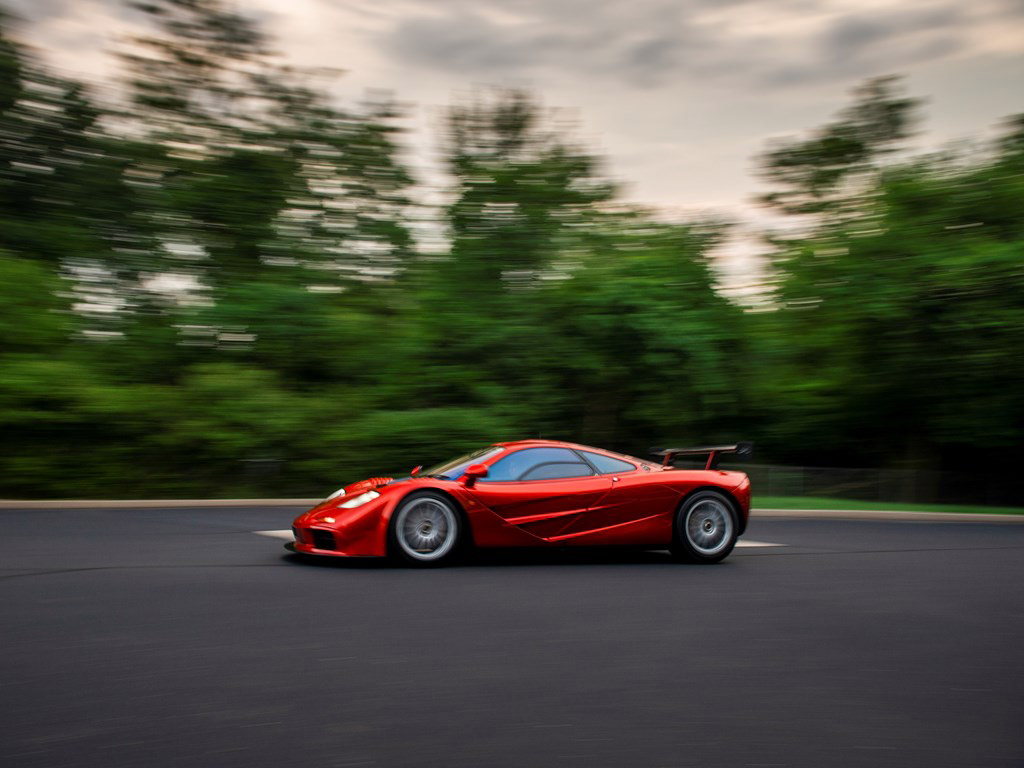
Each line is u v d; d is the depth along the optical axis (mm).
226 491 18125
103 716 3619
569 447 8508
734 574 7941
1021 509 19609
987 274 20500
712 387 22531
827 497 20750
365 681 4227
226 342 19719
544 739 3512
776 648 5133
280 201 21641
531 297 22125
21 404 16594
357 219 22391
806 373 25359
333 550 7598
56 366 16969
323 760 3215
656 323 21141
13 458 16672
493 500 7867
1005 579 8117
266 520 12094
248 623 5359
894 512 16344
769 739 3588
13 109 20094
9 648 4648
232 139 21766
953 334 21219
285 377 20188
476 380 21766
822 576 7980
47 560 7750
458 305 21625
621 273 21984
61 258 19969
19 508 13367
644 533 8391
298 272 21047
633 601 6445
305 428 18609
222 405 18078
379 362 20672
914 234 22078
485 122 23094
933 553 10086
